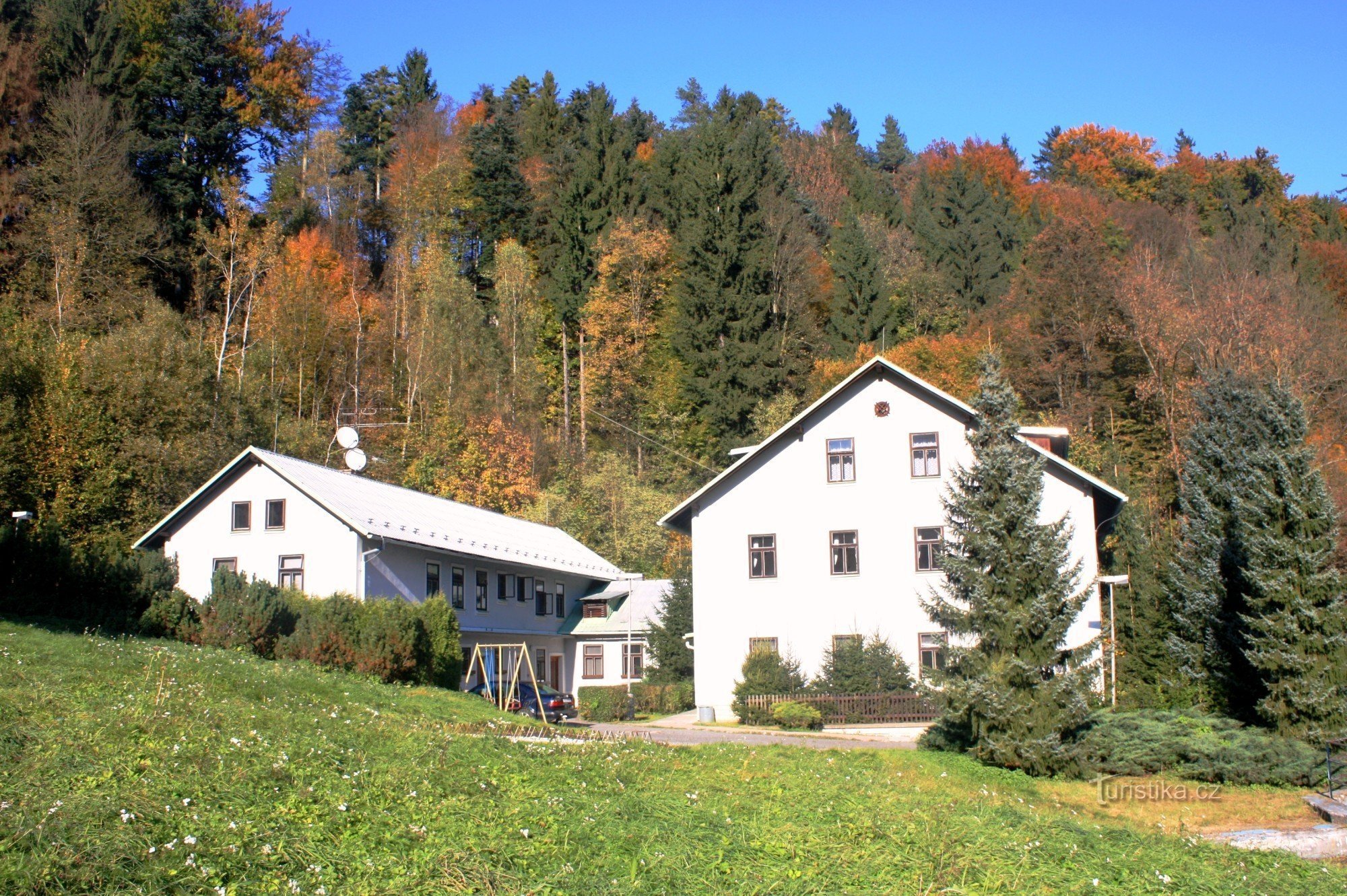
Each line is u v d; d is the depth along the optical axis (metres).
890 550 32.75
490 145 72.62
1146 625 29.62
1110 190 83.56
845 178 88.38
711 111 95.38
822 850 11.55
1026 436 33.41
